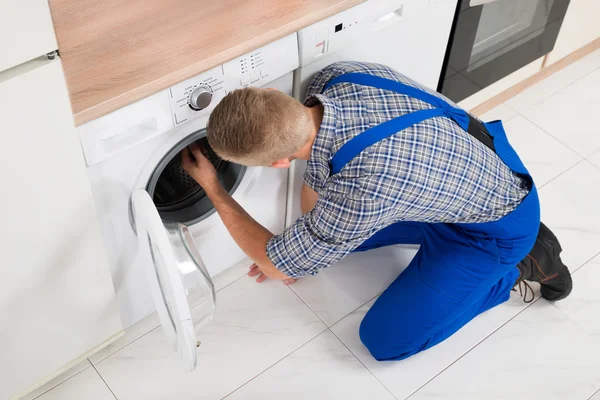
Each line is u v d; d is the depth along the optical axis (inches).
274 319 84.9
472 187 62.4
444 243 74.4
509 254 71.4
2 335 65.1
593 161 104.9
